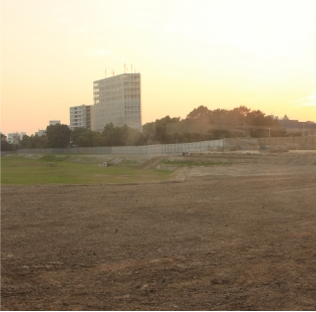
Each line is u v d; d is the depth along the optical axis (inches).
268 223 494.9
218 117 2623.0
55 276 299.9
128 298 250.5
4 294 260.8
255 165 1471.5
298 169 1309.1
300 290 259.1
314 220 511.8
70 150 3609.7
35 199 703.1
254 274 295.6
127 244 397.7
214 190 823.7
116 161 2300.7
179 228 470.0
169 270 310.8
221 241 405.7
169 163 1797.5
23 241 410.0
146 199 701.9
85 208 609.9
